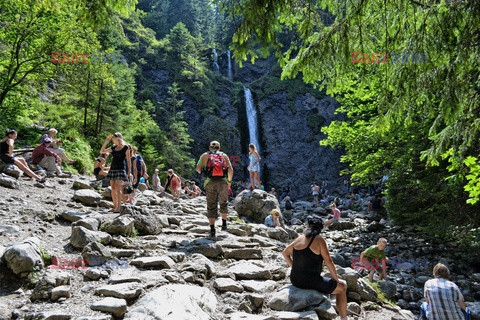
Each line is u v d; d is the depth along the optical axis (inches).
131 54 1920.5
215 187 280.7
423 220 481.1
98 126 947.3
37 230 227.5
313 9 178.2
